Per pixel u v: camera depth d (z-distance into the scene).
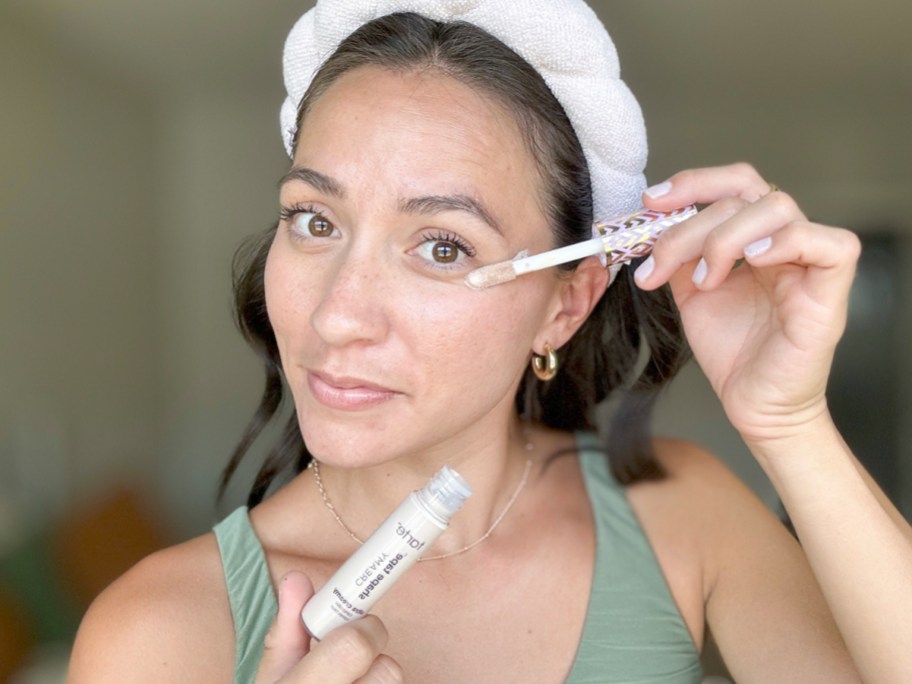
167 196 3.00
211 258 3.03
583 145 0.89
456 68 0.81
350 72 0.82
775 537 1.03
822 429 0.78
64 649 2.10
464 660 0.91
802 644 0.94
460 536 0.95
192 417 3.00
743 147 2.72
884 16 2.20
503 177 0.82
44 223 2.77
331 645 0.67
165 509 2.86
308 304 0.81
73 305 2.84
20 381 2.77
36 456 2.71
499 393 0.86
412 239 0.80
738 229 0.73
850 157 2.68
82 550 2.52
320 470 0.95
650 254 0.85
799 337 0.75
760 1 2.14
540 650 0.93
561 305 0.95
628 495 1.04
